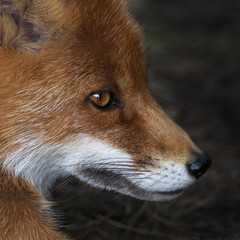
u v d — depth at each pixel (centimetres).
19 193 955
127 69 943
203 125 1680
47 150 926
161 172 930
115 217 1200
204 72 2089
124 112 935
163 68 2072
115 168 935
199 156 936
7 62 884
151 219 1202
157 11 2481
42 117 908
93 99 916
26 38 900
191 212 1241
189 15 2597
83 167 941
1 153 916
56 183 1204
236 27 2525
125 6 1042
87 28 927
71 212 1191
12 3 888
